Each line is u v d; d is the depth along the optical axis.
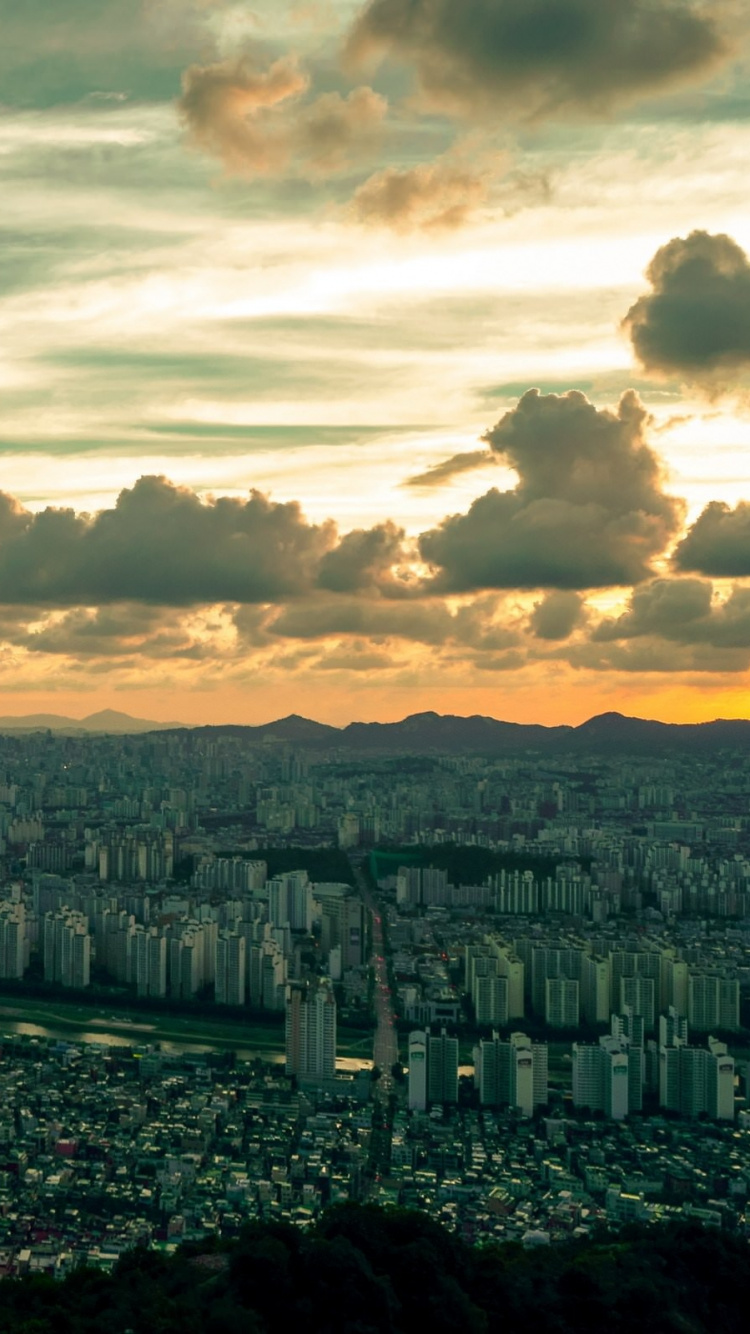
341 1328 192.12
